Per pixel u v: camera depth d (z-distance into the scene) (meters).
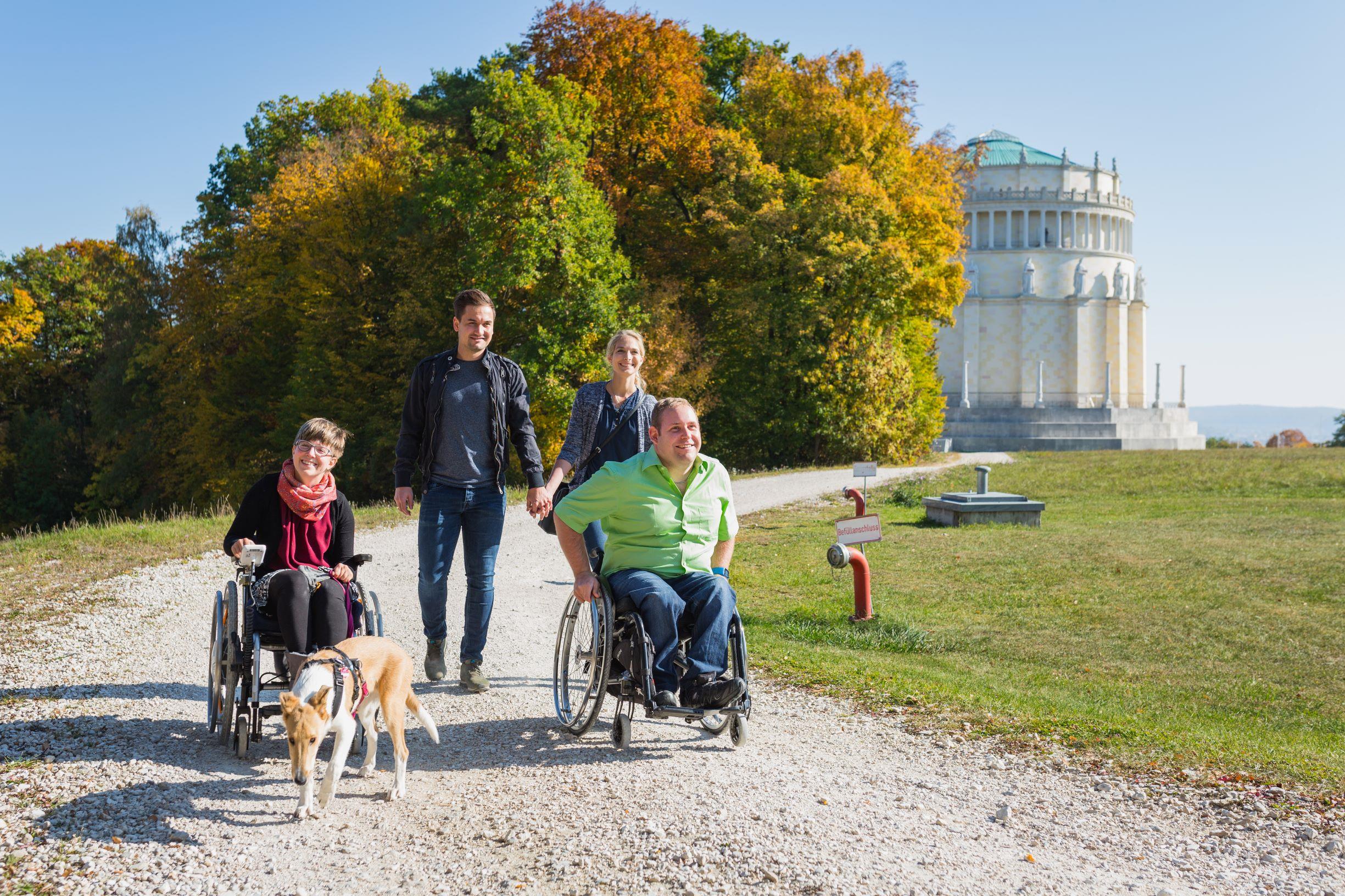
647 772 4.88
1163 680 8.38
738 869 3.78
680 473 5.46
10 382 50.56
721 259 40.34
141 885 3.64
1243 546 15.73
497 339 32.56
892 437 37.59
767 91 42.12
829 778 4.87
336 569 5.35
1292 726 6.97
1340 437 69.44
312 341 33.84
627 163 39.25
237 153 44.75
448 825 4.23
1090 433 74.56
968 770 5.08
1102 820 4.38
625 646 5.21
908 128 43.38
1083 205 88.44
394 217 34.66
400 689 4.69
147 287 43.16
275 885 3.68
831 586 12.41
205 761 5.01
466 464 6.37
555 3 38.00
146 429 41.00
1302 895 3.63
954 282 42.91
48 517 46.81
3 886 3.59
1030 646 9.54
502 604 10.11
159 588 10.72
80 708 5.93
